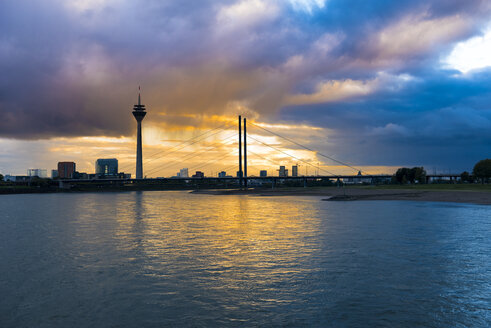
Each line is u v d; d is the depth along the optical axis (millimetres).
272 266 24359
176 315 16641
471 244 30844
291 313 16641
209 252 29000
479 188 118562
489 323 15398
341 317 16109
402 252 27922
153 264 25359
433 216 51938
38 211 73812
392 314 16344
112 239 35938
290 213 62031
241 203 97438
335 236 35688
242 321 15922
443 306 17156
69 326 15711
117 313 16969
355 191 138875
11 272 23812
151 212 68875
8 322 16156
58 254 29109
